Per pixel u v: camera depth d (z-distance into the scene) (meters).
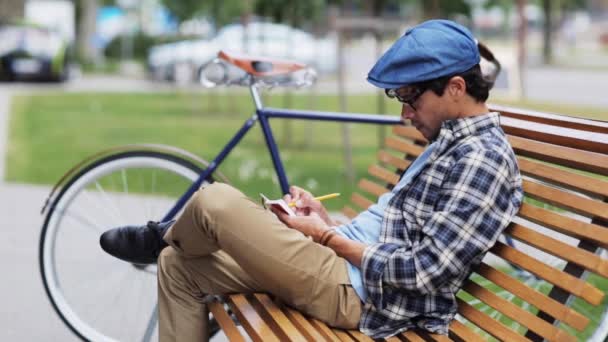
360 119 3.71
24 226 6.21
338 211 6.53
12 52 22.28
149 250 3.05
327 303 2.72
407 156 3.62
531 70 28.83
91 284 4.62
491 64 3.60
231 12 16.55
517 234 2.63
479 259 2.69
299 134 11.96
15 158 9.40
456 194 2.57
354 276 2.74
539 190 2.68
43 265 3.78
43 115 14.41
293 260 2.69
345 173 8.30
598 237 2.42
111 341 3.79
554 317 2.43
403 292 2.69
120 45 36.75
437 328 2.68
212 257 2.89
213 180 3.70
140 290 4.50
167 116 14.64
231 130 12.48
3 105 16.17
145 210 4.41
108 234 3.09
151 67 22.94
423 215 2.69
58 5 33.16
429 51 2.60
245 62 3.75
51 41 22.97
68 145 10.50
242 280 2.90
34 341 4.07
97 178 3.77
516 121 3.08
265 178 7.86
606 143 2.57
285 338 2.54
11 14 32.31
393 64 2.65
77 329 3.80
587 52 46.53
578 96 17.69
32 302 4.59
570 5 50.19
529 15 57.34
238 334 2.68
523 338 2.50
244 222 2.67
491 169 2.56
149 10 37.28
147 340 3.74
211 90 15.87
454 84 2.63
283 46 15.12
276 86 3.84
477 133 2.67
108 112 15.20
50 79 22.86
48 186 7.76
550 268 2.49
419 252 2.59
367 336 2.70
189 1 17.06
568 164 2.71
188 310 2.93
